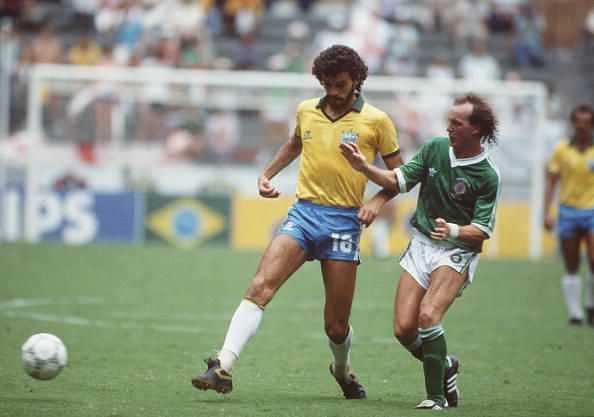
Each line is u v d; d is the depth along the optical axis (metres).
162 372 34.25
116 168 88.69
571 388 32.88
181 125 89.94
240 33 107.44
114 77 90.12
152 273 67.62
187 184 89.12
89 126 89.25
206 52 102.69
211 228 86.44
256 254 80.50
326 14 113.75
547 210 52.34
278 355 39.25
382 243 85.19
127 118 89.75
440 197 28.48
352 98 29.19
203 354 38.91
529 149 88.81
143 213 86.44
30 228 86.44
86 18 107.38
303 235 28.91
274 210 86.56
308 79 90.94
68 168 87.88
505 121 89.38
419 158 28.66
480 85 93.69
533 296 62.38
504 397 30.89
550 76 109.38
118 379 32.47
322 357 38.94
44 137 88.38
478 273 73.12
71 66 98.81
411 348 29.05
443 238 27.33
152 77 90.38
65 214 86.56
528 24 111.69
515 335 46.78
